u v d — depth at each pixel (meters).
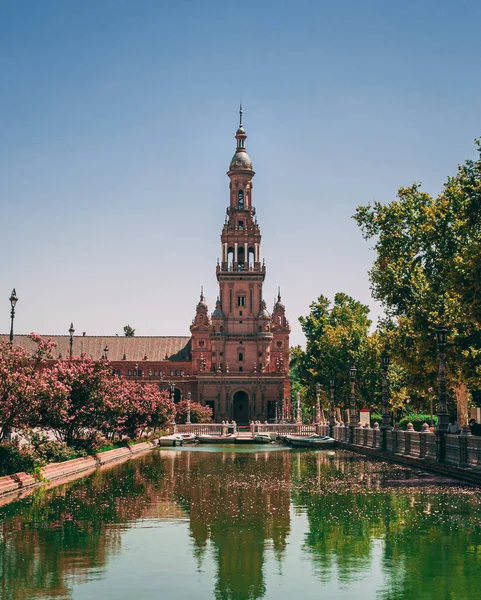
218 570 20.23
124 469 51.84
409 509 29.75
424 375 61.91
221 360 172.88
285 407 169.50
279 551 22.45
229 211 178.75
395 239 64.44
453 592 17.92
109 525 27.03
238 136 182.88
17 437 42.19
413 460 49.03
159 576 19.61
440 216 61.09
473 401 80.69
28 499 34.16
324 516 28.56
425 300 59.06
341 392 108.06
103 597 17.69
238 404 177.62
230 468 52.66
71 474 47.09
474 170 48.28
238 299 174.88
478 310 46.19
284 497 34.50
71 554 22.22
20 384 37.25
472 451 38.97
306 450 79.62
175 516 28.94
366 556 21.67
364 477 42.97
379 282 65.00
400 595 17.70
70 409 52.47
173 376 181.62
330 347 109.81
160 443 91.56
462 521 26.92
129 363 183.25
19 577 19.53
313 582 18.92
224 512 29.92
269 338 172.50
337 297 128.62
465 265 48.16
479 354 55.16
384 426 60.16
